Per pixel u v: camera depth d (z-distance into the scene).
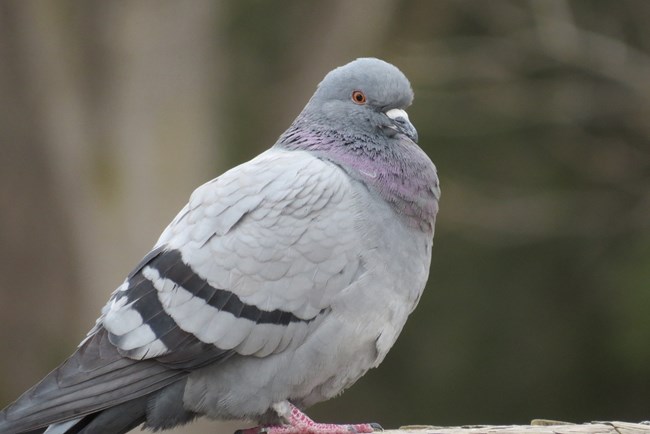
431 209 7.52
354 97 7.86
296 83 15.59
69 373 6.79
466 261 17.47
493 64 16.23
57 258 15.12
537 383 17.42
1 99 14.57
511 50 16.39
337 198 7.12
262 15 16.44
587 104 16.25
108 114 14.37
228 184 7.22
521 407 17.45
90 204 14.29
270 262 6.93
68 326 14.90
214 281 6.93
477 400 17.47
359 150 7.62
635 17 16.47
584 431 6.49
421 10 16.28
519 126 16.91
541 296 17.47
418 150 7.74
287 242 6.96
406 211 7.36
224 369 6.99
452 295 17.44
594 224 16.73
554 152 17.14
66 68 14.32
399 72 8.01
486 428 6.62
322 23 15.33
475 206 16.58
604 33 16.41
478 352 17.44
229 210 7.07
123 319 6.93
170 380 6.91
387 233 7.16
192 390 6.99
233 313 6.89
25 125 14.62
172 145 14.39
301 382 7.03
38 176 14.83
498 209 16.58
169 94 14.38
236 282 6.91
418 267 7.37
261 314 6.89
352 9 15.16
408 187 7.44
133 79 14.27
